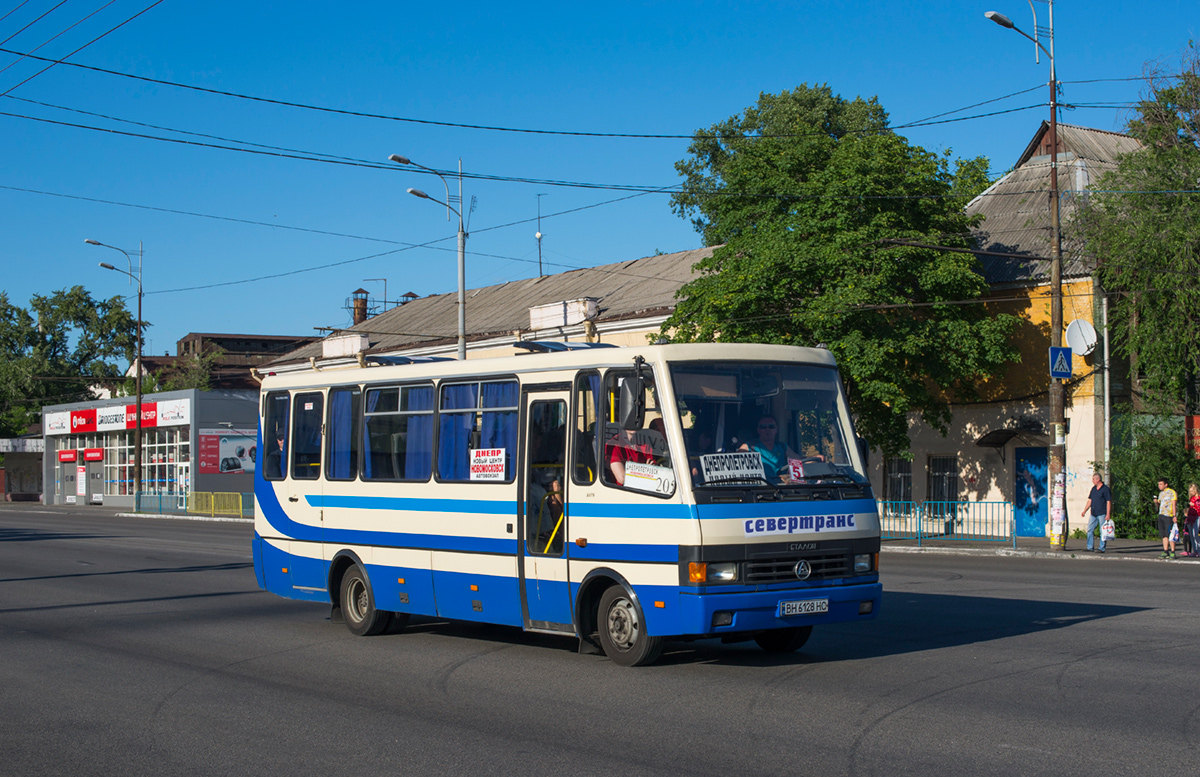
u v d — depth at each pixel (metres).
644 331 37.28
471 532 11.05
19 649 11.80
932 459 31.70
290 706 8.61
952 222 27.72
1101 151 36.12
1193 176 26.75
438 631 12.71
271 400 14.02
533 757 6.88
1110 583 17.28
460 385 11.39
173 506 55.81
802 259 26.16
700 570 8.93
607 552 9.64
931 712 7.80
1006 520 26.22
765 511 9.23
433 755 6.99
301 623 13.55
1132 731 7.19
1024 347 29.38
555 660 10.41
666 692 8.73
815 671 9.49
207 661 10.84
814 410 10.02
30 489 79.75
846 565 9.60
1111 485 27.88
